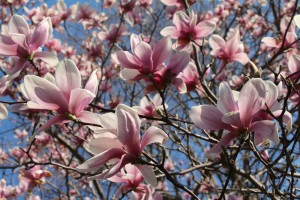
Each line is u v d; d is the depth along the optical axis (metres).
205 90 1.33
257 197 1.71
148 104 1.27
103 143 0.89
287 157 0.98
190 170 1.41
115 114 0.89
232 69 2.60
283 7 2.85
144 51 1.02
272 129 0.85
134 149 0.88
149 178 0.90
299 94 1.05
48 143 2.46
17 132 2.63
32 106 0.91
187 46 1.32
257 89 0.85
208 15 2.04
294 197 1.04
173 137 1.67
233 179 1.67
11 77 1.02
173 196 2.29
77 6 2.33
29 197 1.69
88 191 2.61
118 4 2.35
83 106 0.93
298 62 1.11
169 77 1.06
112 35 2.23
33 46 1.03
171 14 2.08
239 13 2.58
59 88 0.92
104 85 2.32
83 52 2.63
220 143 0.88
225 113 0.87
